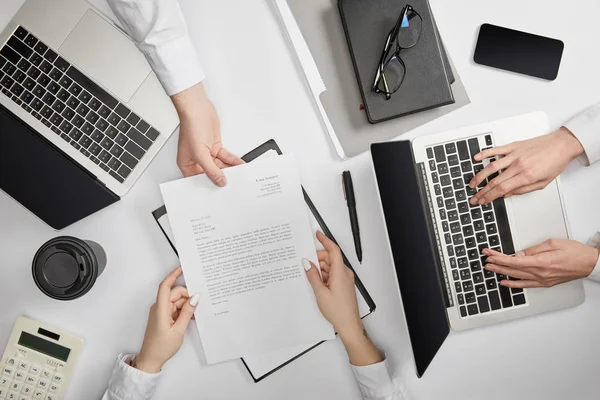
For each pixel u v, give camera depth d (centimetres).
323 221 87
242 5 88
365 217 88
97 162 85
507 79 88
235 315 86
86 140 85
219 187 85
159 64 78
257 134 88
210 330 86
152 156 85
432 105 84
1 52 84
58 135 85
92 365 89
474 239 84
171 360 88
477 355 88
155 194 88
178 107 81
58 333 87
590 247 84
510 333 88
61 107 84
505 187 82
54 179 85
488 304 84
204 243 85
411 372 89
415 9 83
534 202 85
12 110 84
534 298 85
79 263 82
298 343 86
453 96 85
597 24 87
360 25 83
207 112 83
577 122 85
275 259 85
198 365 88
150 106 85
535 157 83
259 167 84
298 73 88
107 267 89
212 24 88
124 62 85
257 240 85
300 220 85
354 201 87
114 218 88
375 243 88
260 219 85
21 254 89
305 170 88
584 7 87
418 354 68
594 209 88
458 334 88
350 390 89
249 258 85
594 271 83
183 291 86
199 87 82
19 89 84
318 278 84
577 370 88
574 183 88
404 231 73
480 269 84
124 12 75
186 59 79
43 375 87
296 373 88
